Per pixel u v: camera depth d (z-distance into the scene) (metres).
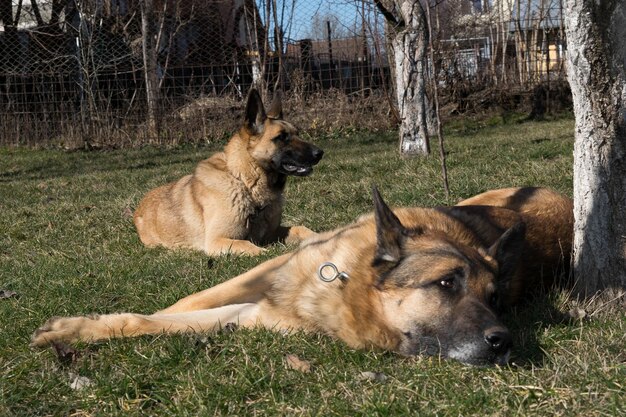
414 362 1.91
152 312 2.32
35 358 2.00
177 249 3.11
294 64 6.65
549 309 2.16
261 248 2.99
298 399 1.71
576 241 2.20
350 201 3.46
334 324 2.06
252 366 1.88
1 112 6.61
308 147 3.27
